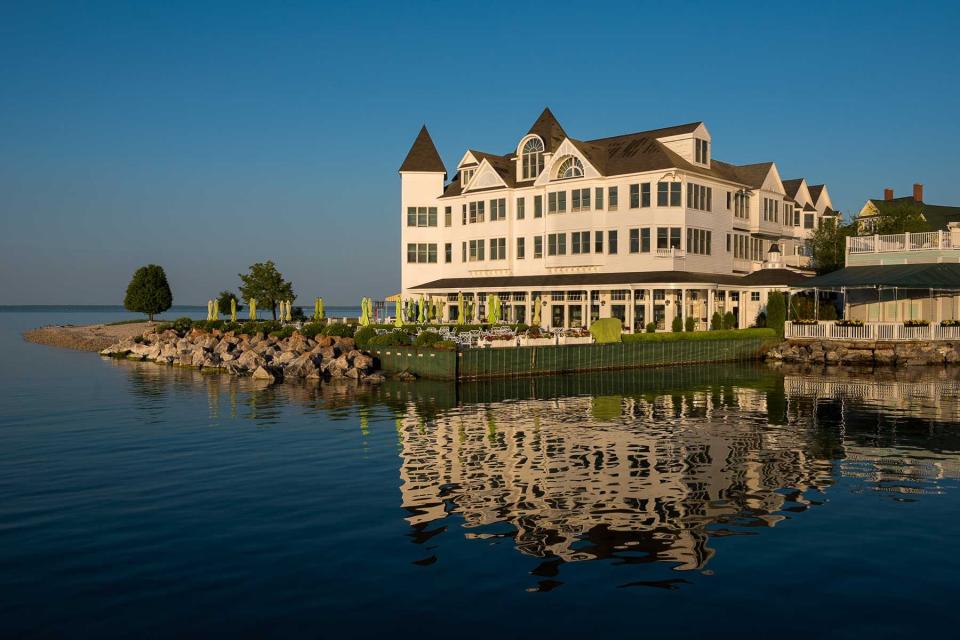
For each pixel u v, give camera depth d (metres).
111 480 16.50
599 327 46.69
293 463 18.14
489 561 11.16
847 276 52.12
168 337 60.38
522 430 22.72
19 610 9.59
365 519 13.35
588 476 16.50
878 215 68.50
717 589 10.09
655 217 52.88
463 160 66.19
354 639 8.71
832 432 22.23
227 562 11.25
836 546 11.77
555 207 58.00
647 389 34.50
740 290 57.78
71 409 28.25
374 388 35.53
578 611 9.42
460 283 62.25
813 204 78.19
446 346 39.75
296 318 72.00
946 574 10.63
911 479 16.23
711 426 23.38
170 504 14.49
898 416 25.58
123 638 8.80
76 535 12.59
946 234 51.47
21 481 16.44
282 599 9.88
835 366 47.47
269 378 40.50
